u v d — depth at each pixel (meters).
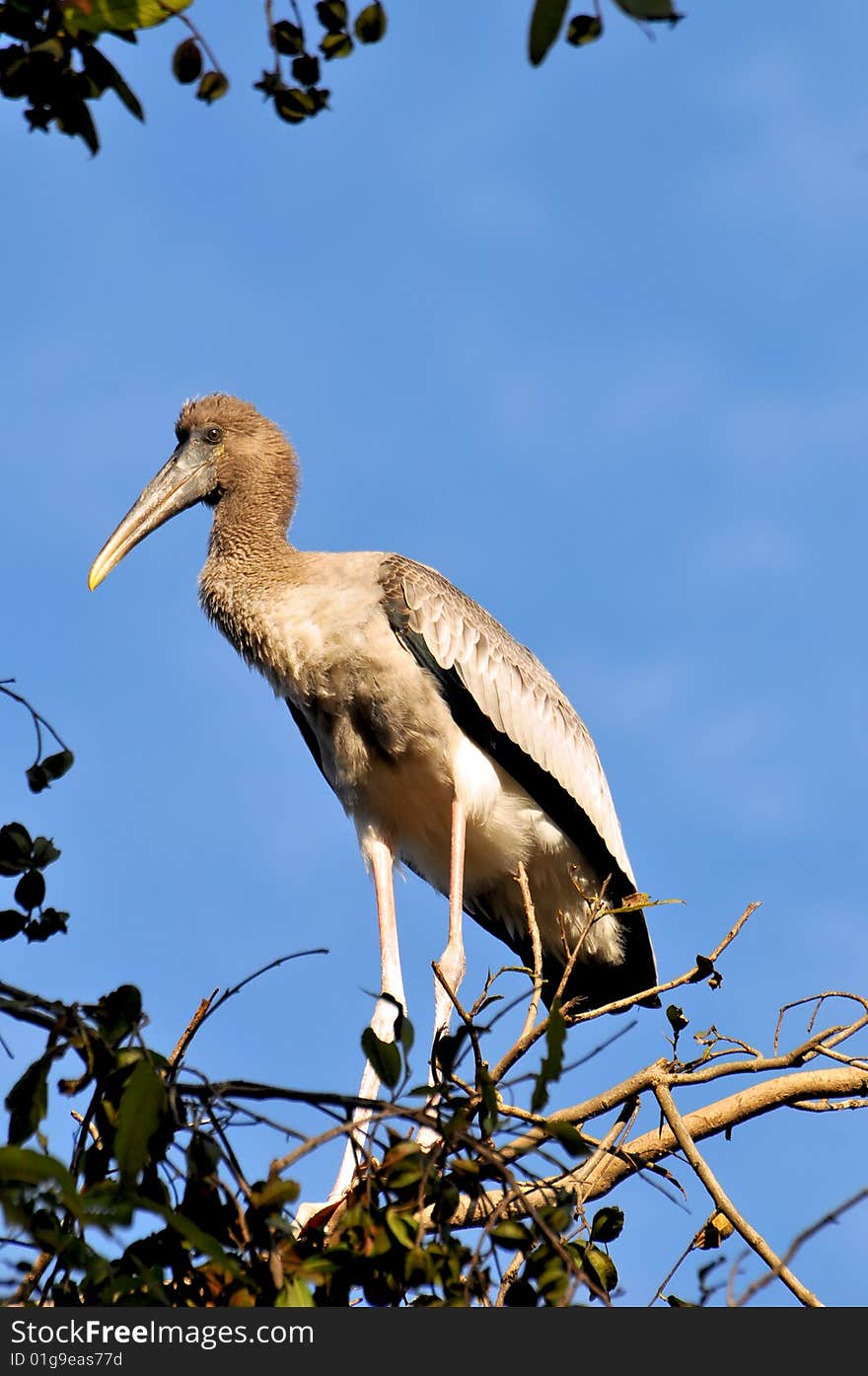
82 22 6.50
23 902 7.69
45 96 6.67
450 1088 7.26
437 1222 7.13
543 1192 8.58
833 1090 10.74
